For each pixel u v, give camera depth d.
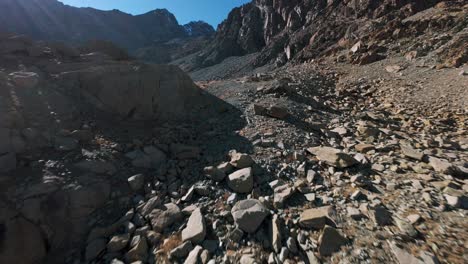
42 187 6.20
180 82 12.87
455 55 20.23
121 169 7.76
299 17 95.75
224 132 10.57
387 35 33.31
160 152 8.95
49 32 158.75
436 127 11.46
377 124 11.95
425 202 5.66
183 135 10.29
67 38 165.62
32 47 11.85
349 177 7.02
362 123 11.52
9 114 7.65
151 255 5.30
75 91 10.16
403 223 5.06
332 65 29.16
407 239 4.74
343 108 14.50
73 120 8.95
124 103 10.79
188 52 168.12
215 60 125.50
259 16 123.81
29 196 5.93
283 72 25.45
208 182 7.22
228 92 15.93
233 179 6.92
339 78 23.69
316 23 80.44
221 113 12.68
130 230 5.85
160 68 12.75
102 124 9.45
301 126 10.99
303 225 5.35
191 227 5.61
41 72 10.38
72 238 5.81
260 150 8.68
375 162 7.75
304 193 6.44
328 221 5.35
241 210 5.75
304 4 94.81
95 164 7.43
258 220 5.47
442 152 8.50
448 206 5.48
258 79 20.22
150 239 5.59
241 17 137.12
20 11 152.88
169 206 6.35
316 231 5.20
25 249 5.24
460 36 22.91
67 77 10.44
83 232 5.96
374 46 30.50
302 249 4.88
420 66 21.30
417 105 14.80
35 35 146.38
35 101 8.72
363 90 19.39
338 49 43.88
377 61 26.48
